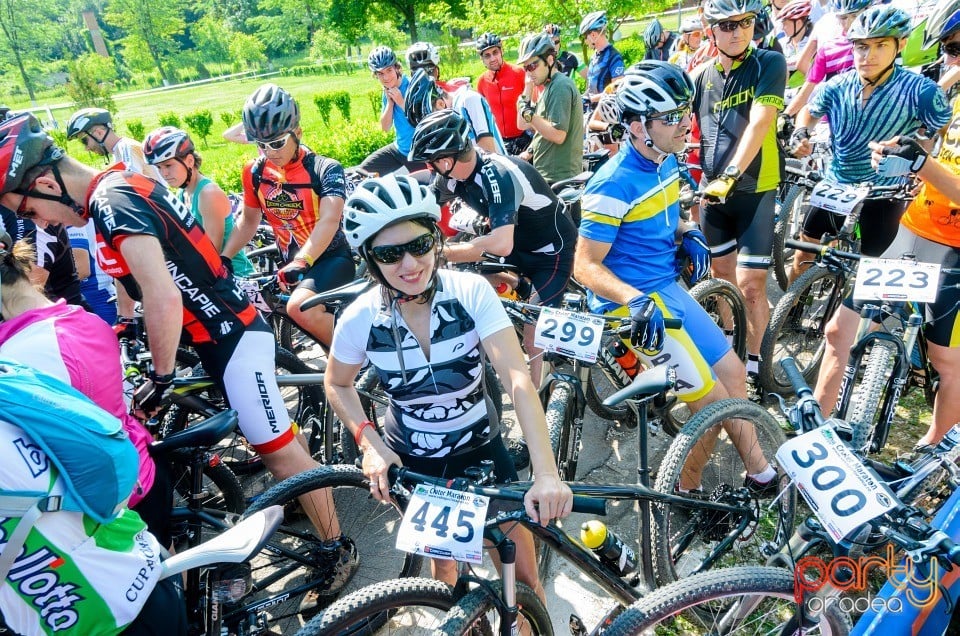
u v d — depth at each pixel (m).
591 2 12.44
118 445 1.49
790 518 2.49
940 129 3.35
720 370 2.78
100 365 1.82
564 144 5.32
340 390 1.98
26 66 73.75
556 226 3.38
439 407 1.90
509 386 1.77
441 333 1.78
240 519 2.18
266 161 3.50
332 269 3.52
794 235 4.51
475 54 29.31
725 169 3.79
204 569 2.02
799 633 1.89
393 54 5.98
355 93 28.75
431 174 4.01
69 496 1.43
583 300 2.65
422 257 1.67
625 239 2.70
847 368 2.69
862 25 3.21
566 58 8.38
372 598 1.73
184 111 31.11
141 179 2.32
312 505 2.47
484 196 3.09
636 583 2.19
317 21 72.94
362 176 5.29
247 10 90.81
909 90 3.32
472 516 1.69
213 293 2.48
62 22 93.00
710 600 1.85
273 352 2.68
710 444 2.56
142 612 1.63
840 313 3.03
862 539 1.86
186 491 2.75
